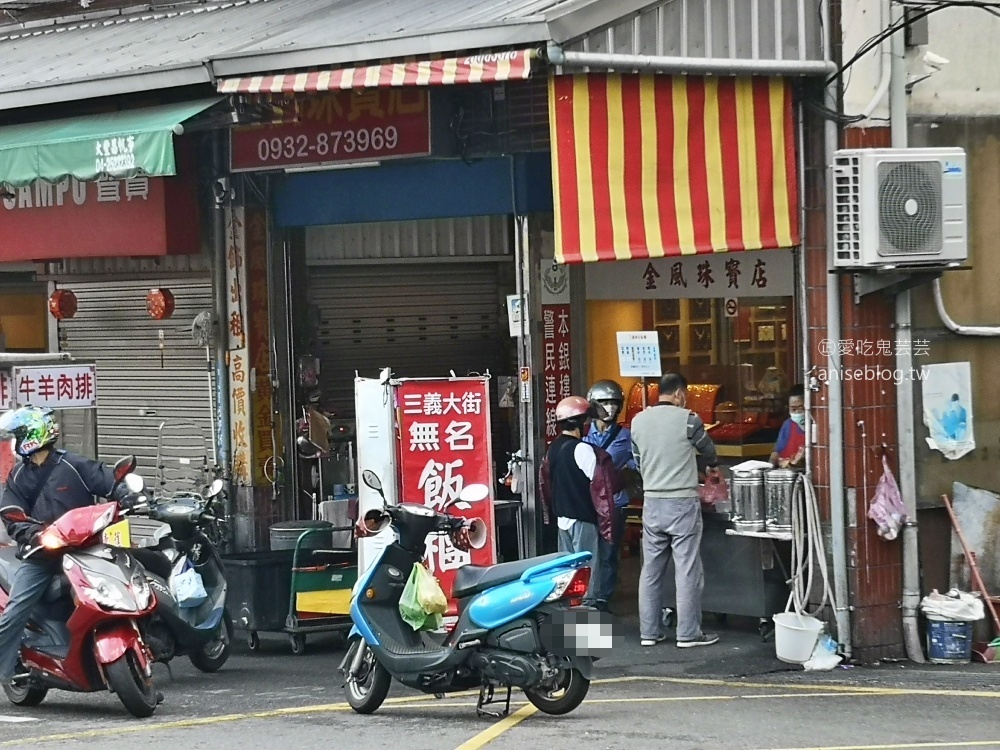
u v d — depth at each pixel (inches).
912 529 465.7
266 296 599.5
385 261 614.9
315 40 470.9
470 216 552.4
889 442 463.2
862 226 438.9
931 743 338.0
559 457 480.7
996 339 485.1
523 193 524.7
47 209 620.4
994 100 484.7
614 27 413.4
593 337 578.6
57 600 397.4
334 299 614.2
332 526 505.0
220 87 477.1
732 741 339.0
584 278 577.6
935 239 443.5
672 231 430.6
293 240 601.3
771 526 468.8
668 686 422.0
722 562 490.9
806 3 449.7
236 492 601.0
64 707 415.2
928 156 442.3
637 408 580.1
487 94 522.9
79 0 723.4
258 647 508.7
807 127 455.2
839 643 455.8
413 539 386.0
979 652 469.4
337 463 613.9
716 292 551.2
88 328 666.8
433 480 469.1
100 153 505.0
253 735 356.2
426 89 507.5
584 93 417.4
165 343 632.4
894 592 464.8
